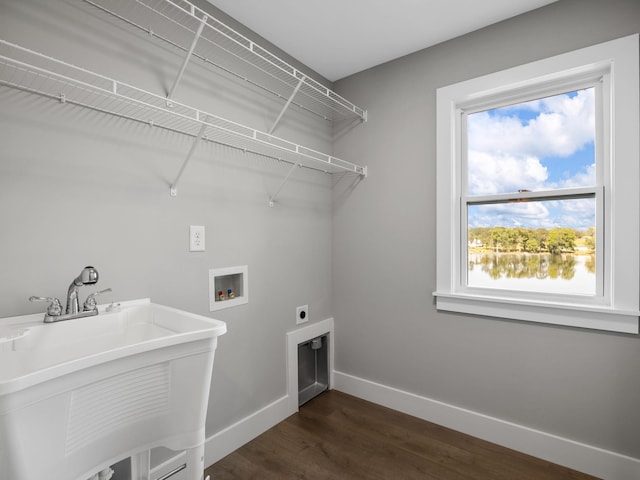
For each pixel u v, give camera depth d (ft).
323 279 8.14
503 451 5.97
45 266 3.86
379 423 6.87
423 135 7.00
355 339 8.07
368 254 7.82
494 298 6.13
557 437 5.65
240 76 6.10
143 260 4.76
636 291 5.01
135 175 4.68
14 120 3.64
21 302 3.68
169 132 5.09
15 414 2.25
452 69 6.62
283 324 7.07
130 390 2.97
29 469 2.38
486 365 6.34
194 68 5.37
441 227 6.73
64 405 2.54
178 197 5.20
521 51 5.90
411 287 7.22
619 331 5.12
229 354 5.98
